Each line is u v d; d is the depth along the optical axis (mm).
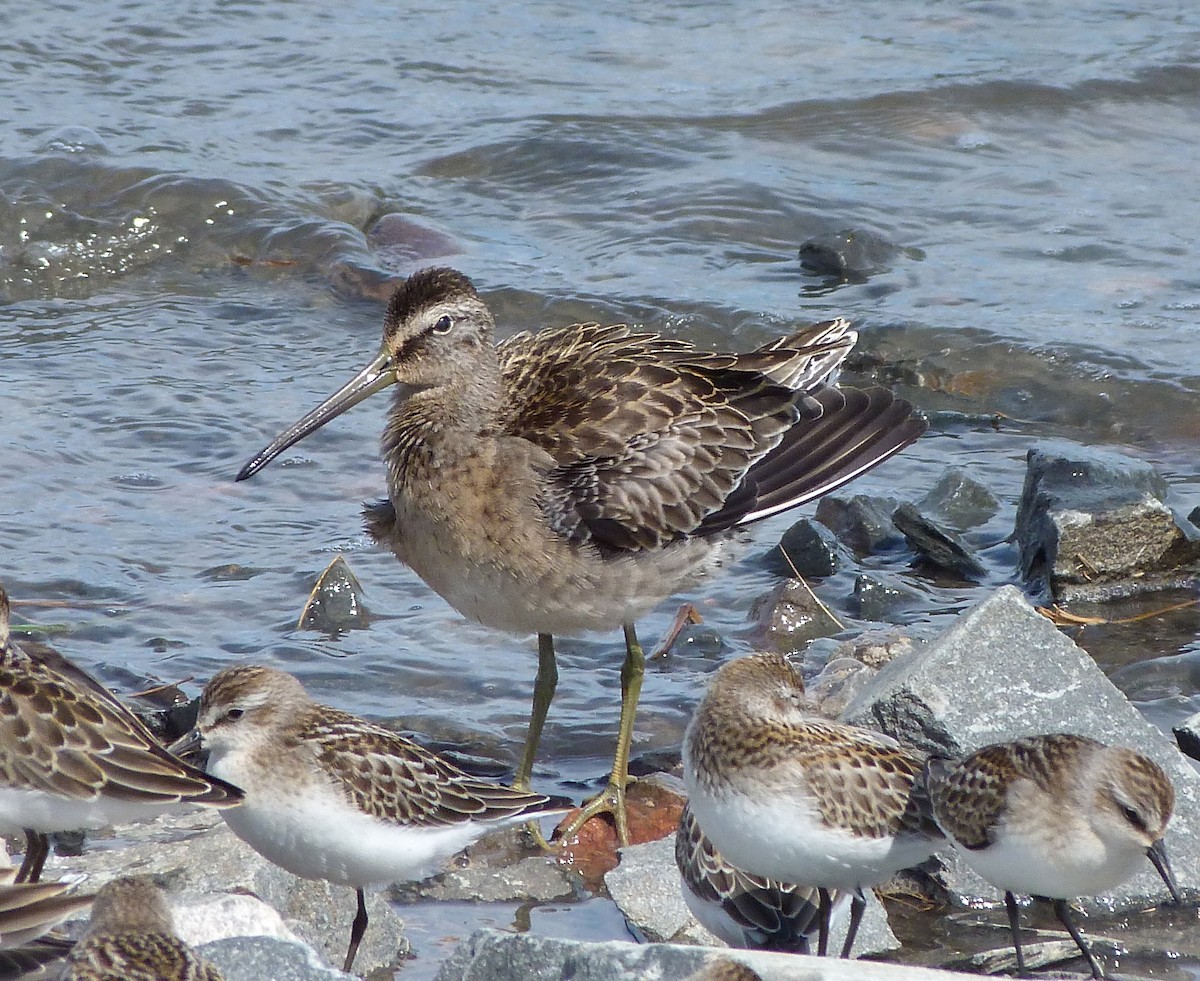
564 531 11625
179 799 8852
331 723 9438
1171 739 11164
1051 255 20031
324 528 15172
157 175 20703
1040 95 23297
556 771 11969
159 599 13875
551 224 20797
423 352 11883
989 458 16578
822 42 24906
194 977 7254
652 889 9992
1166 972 9391
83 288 19750
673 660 13320
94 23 24781
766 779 9047
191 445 16344
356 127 22594
